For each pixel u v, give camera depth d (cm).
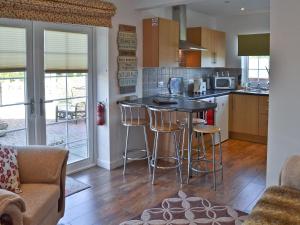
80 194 355
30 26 355
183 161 467
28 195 235
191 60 584
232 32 661
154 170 393
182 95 531
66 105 408
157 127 390
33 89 367
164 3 421
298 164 231
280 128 303
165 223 293
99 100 440
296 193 219
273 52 299
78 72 415
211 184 388
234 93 610
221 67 654
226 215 308
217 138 579
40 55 369
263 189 372
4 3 304
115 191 364
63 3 354
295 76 290
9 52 338
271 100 305
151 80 514
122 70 443
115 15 424
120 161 455
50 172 258
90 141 445
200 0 402
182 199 344
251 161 481
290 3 286
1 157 246
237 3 536
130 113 454
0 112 339
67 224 290
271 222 184
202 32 565
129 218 302
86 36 420
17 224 190
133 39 455
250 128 600
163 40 464
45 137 386
